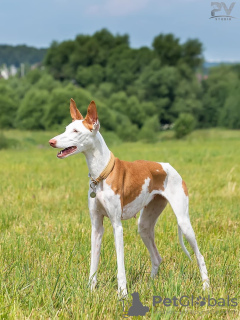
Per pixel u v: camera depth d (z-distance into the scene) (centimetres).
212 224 941
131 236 840
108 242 780
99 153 582
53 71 8281
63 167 1992
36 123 5781
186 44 8475
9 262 673
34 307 535
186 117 5606
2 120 6009
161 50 8312
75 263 684
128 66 7744
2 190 1318
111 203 582
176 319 512
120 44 8531
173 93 7694
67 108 5338
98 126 572
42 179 1542
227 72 9150
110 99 6756
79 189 1356
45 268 651
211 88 8512
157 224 934
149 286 602
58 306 543
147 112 7138
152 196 648
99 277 629
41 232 859
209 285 612
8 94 6397
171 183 652
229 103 8231
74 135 566
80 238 816
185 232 642
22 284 582
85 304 529
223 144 4050
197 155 2597
